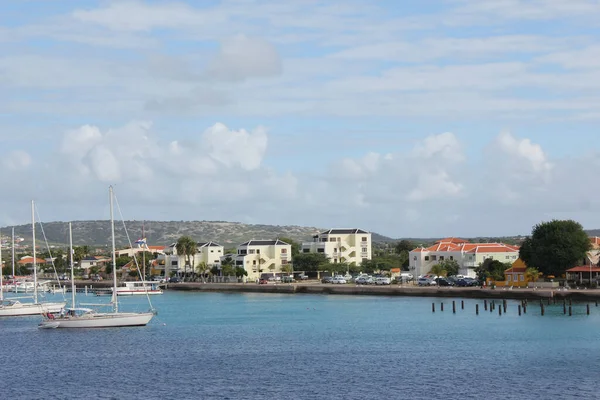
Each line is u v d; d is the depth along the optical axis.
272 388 87.06
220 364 102.44
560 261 192.75
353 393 84.06
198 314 172.00
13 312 171.38
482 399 80.50
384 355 107.62
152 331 137.38
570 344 112.31
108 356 109.88
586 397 80.50
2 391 87.88
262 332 135.25
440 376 92.06
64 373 97.75
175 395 84.44
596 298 168.62
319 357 106.81
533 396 81.31
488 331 128.25
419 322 144.50
